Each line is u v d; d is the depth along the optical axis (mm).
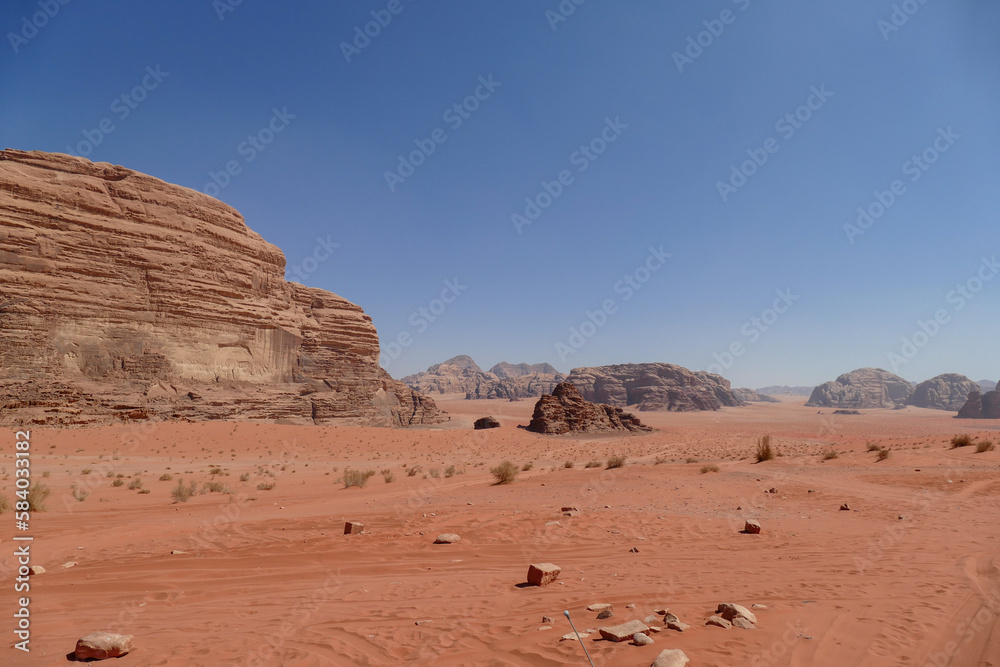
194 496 24016
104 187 103438
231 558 10609
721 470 29688
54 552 11328
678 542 11695
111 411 85188
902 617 6047
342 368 145000
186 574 9430
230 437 76250
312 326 141875
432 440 92500
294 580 9008
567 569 9453
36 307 87375
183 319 106938
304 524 14594
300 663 5285
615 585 8133
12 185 90562
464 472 40094
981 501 16984
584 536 12461
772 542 11430
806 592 7312
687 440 111062
